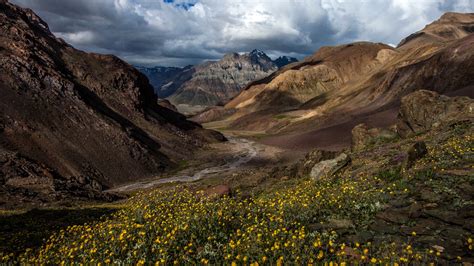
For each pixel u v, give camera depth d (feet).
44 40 430.20
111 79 465.47
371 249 25.30
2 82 287.07
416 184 42.34
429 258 22.98
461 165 47.93
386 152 89.51
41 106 295.28
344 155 86.22
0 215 78.43
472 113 104.37
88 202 169.99
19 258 36.29
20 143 245.65
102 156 297.94
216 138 590.14
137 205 49.60
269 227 31.71
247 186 105.70
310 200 41.27
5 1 424.87
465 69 410.72
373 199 39.09
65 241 38.99
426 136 101.30
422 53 599.57
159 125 474.08
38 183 194.70
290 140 528.22
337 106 648.38
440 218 29.89
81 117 323.37
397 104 457.68
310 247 25.61
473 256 22.75
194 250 28.73
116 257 28.73
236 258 24.93
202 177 312.09
